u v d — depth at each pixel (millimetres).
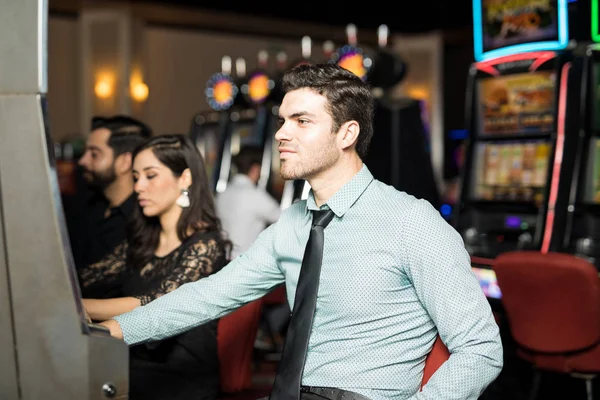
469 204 4926
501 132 4785
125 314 1730
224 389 2357
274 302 4699
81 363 1208
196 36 11398
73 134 10594
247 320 2322
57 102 10500
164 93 11188
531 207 4605
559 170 4391
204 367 2219
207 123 8508
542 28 4531
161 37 11141
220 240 2277
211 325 2240
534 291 3121
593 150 4281
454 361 1527
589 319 3049
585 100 4246
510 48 4703
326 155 1612
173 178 2281
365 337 1602
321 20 11602
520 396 3932
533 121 4621
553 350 3168
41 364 1218
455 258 1551
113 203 3059
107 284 2504
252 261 1805
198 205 2299
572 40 4629
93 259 3041
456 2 11453
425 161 6930
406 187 6828
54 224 1172
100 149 3010
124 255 2590
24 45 1150
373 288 1580
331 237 1633
